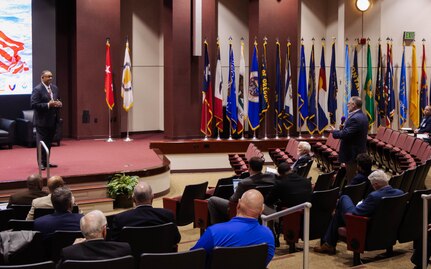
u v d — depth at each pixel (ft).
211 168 51.37
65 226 20.11
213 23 53.52
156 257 15.66
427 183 42.68
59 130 49.78
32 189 27.35
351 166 33.88
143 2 56.80
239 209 17.29
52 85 39.45
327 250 25.45
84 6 52.95
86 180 38.14
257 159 25.94
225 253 16.14
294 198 25.20
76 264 14.92
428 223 24.56
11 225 20.95
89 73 53.52
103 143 51.72
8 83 50.96
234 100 52.49
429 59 58.59
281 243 27.73
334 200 25.76
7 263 18.52
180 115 52.90
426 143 40.68
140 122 57.57
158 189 41.32
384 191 23.48
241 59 53.06
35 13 51.78
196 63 53.11
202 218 28.25
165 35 52.95
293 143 44.52
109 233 20.15
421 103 57.47
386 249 25.13
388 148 44.06
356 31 57.16
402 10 58.13
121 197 38.29
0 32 50.34
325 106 54.49
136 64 56.85
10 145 48.73
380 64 55.93
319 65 58.90
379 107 56.24
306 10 58.44
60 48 54.75
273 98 54.44
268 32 53.98
